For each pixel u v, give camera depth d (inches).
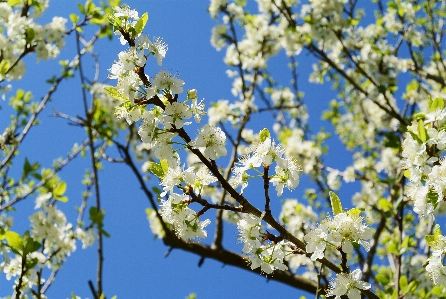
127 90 115.9
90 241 250.7
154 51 117.8
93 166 262.8
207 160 113.7
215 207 115.6
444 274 127.4
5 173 287.4
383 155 374.9
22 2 260.8
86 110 301.9
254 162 115.7
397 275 220.5
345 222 108.2
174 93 116.7
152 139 118.1
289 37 380.8
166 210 116.3
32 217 231.8
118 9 121.9
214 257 267.6
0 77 225.0
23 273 174.1
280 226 114.7
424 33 370.0
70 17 294.2
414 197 134.6
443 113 139.1
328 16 365.4
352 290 111.7
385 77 350.3
